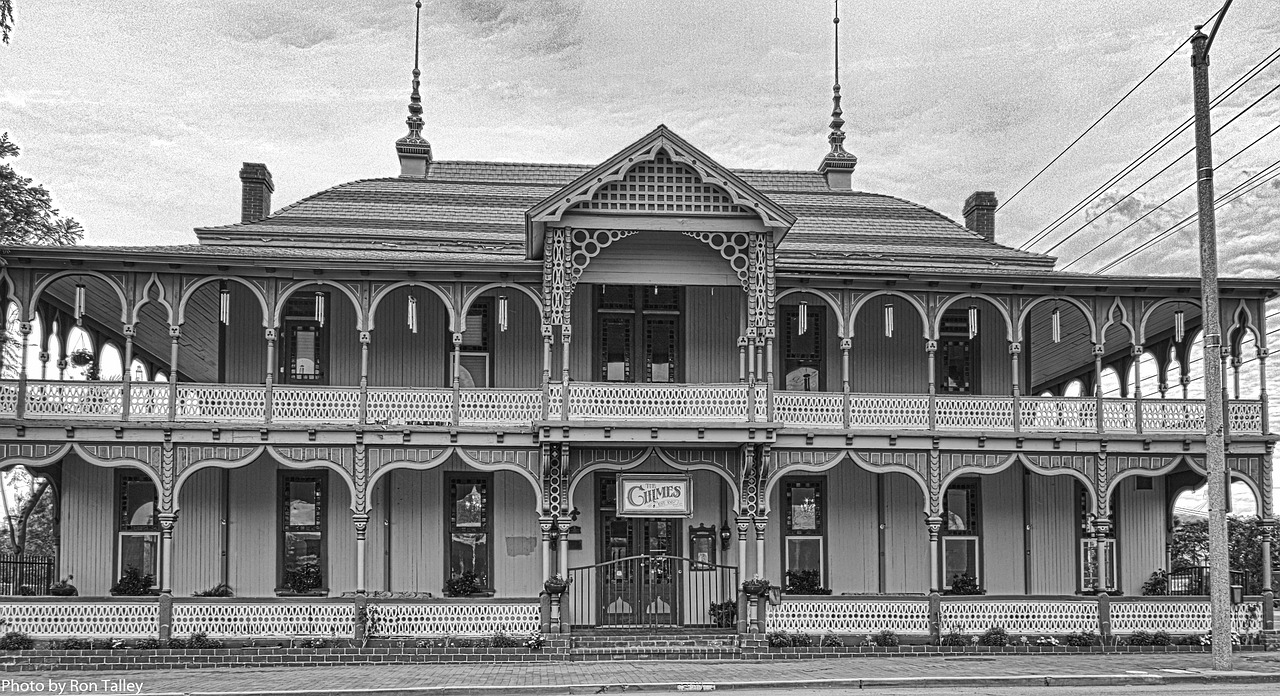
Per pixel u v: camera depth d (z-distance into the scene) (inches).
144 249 924.6
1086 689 732.0
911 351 1078.4
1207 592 1080.8
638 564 1017.5
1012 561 1064.2
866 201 1233.4
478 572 1017.5
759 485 941.8
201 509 999.0
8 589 1005.8
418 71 1272.1
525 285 945.5
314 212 1116.5
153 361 1144.8
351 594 996.6
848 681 743.1
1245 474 983.6
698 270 962.1
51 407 899.4
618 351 1042.1
